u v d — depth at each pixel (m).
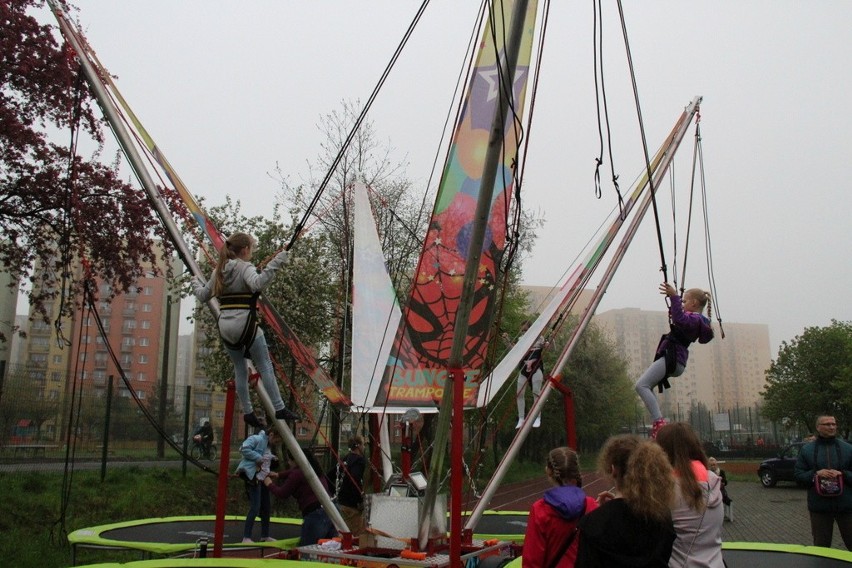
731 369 146.38
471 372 7.69
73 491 14.29
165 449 21.00
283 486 8.81
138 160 6.92
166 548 7.73
